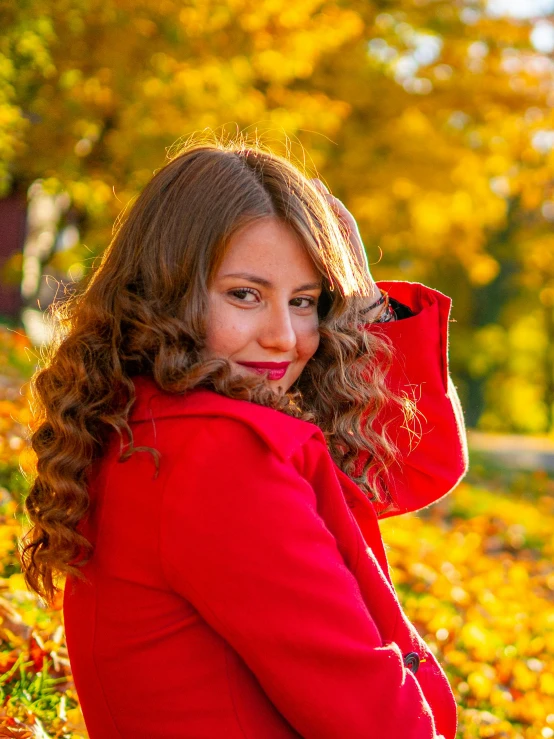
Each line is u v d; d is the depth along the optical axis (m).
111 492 1.53
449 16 13.09
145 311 1.56
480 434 23.75
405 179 12.40
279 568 1.38
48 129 9.48
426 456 2.07
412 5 12.76
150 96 8.78
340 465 1.86
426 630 3.93
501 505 8.23
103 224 10.73
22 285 14.66
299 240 1.60
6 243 17.84
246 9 9.02
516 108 13.25
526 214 22.55
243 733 1.44
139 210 1.66
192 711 1.45
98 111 9.39
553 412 32.34
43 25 8.34
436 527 6.55
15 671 2.62
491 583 5.08
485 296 25.45
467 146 13.36
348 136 12.35
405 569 4.76
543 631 4.40
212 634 1.46
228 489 1.40
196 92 8.88
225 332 1.58
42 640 2.77
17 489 4.14
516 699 3.49
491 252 22.47
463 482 9.15
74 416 1.60
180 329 1.55
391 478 2.05
